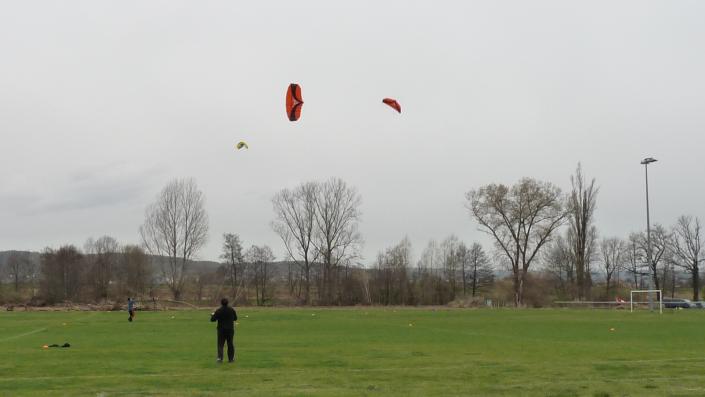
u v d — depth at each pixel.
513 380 16.33
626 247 119.00
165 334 33.03
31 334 33.25
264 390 14.65
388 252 98.06
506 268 89.94
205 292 95.06
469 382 16.00
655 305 82.12
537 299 86.31
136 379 16.39
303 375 17.22
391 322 45.44
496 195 87.06
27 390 14.71
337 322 45.47
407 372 17.86
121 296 85.75
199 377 16.78
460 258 118.19
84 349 24.56
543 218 87.06
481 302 87.25
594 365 19.48
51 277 92.38
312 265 94.94
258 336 31.92
